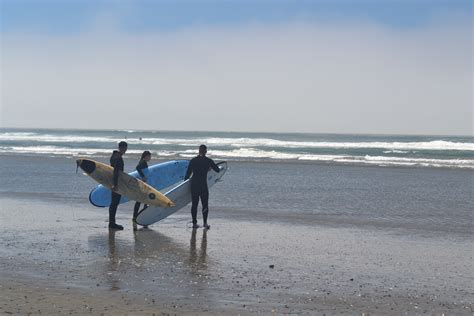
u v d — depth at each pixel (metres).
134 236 11.72
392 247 10.78
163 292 7.29
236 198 19.11
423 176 28.50
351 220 14.38
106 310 6.47
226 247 10.57
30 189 21.61
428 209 16.64
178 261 9.24
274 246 10.73
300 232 12.47
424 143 55.59
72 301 6.82
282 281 7.98
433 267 9.08
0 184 23.39
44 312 6.37
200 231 12.49
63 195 19.61
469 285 7.93
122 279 7.96
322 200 18.64
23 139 86.94
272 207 16.88
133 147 59.22
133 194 12.86
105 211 15.76
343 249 10.52
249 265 9.01
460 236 12.10
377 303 6.95
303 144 61.22
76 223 13.48
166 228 12.88
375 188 22.59
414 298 7.21
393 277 8.36
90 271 8.45
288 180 25.81
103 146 62.09
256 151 47.53
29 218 14.26
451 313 6.57
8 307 6.55
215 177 14.84
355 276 8.38
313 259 9.57
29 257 9.43
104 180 13.10
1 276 8.09
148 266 8.84
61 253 9.80
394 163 37.72
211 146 60.62
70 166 33.19
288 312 6.50
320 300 7.04
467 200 18.88
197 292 7.31
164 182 15.72
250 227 13.13
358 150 52.09
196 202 12.84
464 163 37.88
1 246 10.41
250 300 6.97
